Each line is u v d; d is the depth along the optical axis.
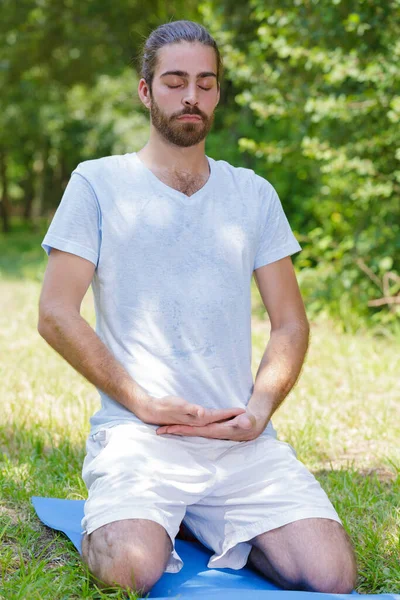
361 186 8.49
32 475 4.32
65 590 3.03
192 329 3.32
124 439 3.18
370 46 8.48
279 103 9.08
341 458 4.92
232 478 3.20
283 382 3.46
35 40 18.59
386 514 3.85
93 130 25.30
